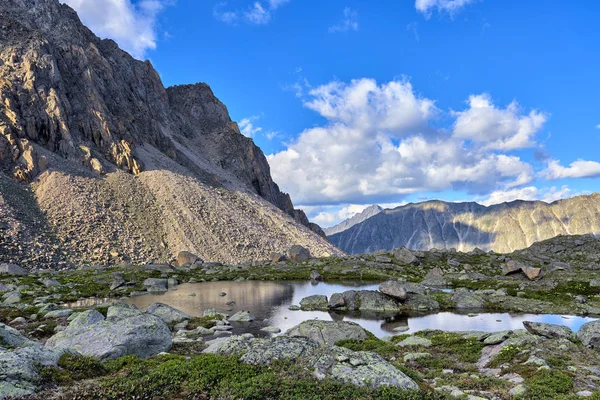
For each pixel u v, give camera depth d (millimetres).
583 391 16953
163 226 141125
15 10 190125
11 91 144250
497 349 24578
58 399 13047
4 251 95125
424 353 24875
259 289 64688
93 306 46219
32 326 32156
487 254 95375
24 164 131000
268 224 184500
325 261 97125
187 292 61656
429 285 64562
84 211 127562
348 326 30047
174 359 19266
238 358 18031
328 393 14859
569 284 55594
